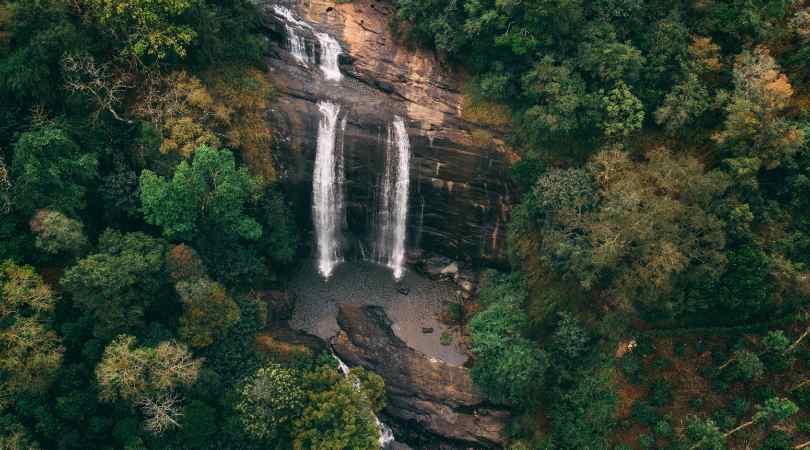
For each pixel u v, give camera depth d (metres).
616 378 53.34
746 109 48.97
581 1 53.91
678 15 54.03
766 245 50.59
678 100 52.78
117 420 47.56
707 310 53.53
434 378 57.69
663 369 53.41
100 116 51.91
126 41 51.28
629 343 54.44
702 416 51.44
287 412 47.81
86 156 48.69
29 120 49.62
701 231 49.12
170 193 49.50
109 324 45.97
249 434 48.12
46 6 47.62
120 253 47.91
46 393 45.38
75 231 45.69
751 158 49.94
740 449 49.62
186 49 54.66
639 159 55.59
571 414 52.41
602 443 51.16
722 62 54.16
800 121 52.41
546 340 56.72
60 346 44.12
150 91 52.88
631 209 49.31
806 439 49.31
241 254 57.25
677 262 47.19
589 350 54.56
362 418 48.66
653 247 48.44
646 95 54.81
